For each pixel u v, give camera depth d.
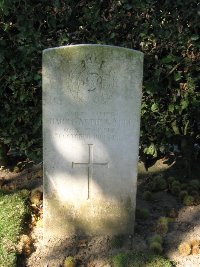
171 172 1.76
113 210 1.35
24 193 1.56
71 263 1.27
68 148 1.26
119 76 1.19
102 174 1.30
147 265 1.26
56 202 1.32
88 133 1.24
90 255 1.31
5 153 1.76
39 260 1.30
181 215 1.49
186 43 1.56
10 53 1.52
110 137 1.25
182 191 1.58
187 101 1.64
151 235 1.39
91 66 1.18
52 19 1.49
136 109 1.23
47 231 1.36
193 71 1.62
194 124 1.73
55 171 1.28
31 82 1.58
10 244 1.30
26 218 1.45
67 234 1.38
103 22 1.52
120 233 1.38
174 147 1.83
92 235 1.38
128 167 1.29
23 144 1.70
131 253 1.30
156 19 1.53
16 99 1.61
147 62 1.59
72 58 1.16
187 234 1.39
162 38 1.55
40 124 1.64
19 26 1.47
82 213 1.35
